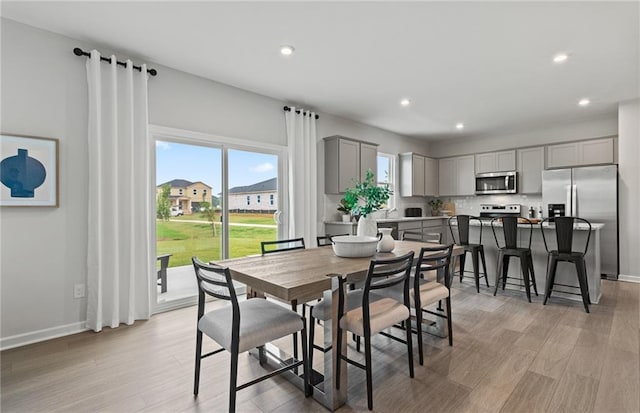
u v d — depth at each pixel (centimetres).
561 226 336
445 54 298
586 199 468
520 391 185
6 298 244
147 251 303
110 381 198
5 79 243
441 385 192
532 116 504
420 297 224
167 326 286
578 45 279
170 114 329
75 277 273
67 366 215
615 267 445
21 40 248
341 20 243
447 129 594
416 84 373
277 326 170
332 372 172
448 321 246
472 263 420
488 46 282
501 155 605
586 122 525
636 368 208
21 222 249
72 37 270
